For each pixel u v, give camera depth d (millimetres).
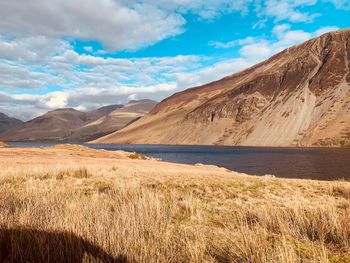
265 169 62500
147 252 4859
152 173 21703
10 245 5051
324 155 96312
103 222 6180
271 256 4656
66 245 4926
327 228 6578
